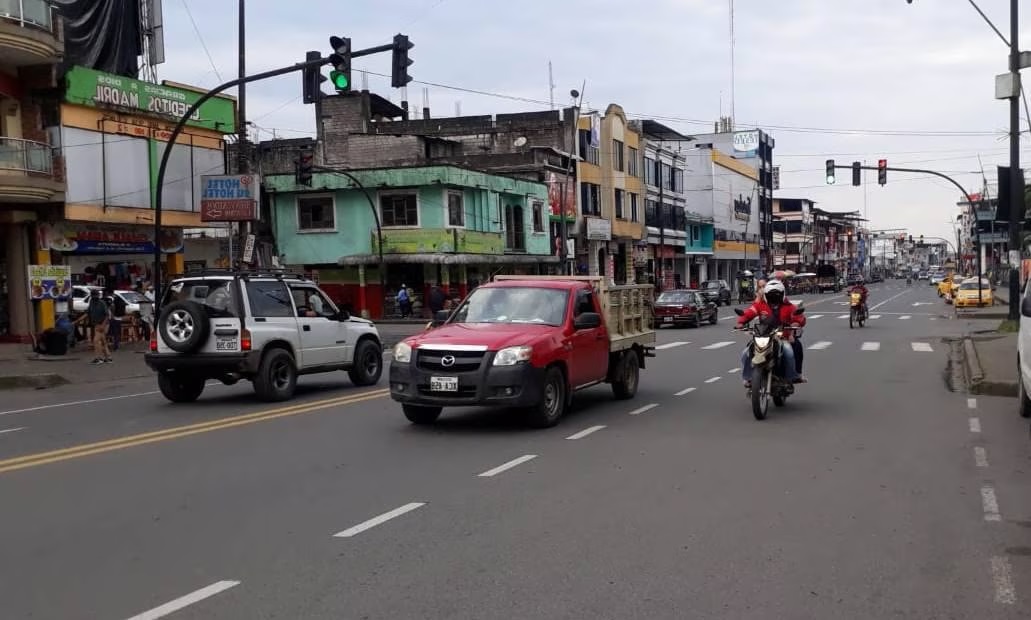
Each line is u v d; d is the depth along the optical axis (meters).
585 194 57.09
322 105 53.50
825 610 4.99
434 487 8.09
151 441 10.80
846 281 126.88
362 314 43.31
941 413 12.47
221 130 30.97
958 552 6.05
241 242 27.81
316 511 7.29
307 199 45.72
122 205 27.23
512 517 7.01
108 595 5.35
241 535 6.61
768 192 105.75
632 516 7.00
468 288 46.69
